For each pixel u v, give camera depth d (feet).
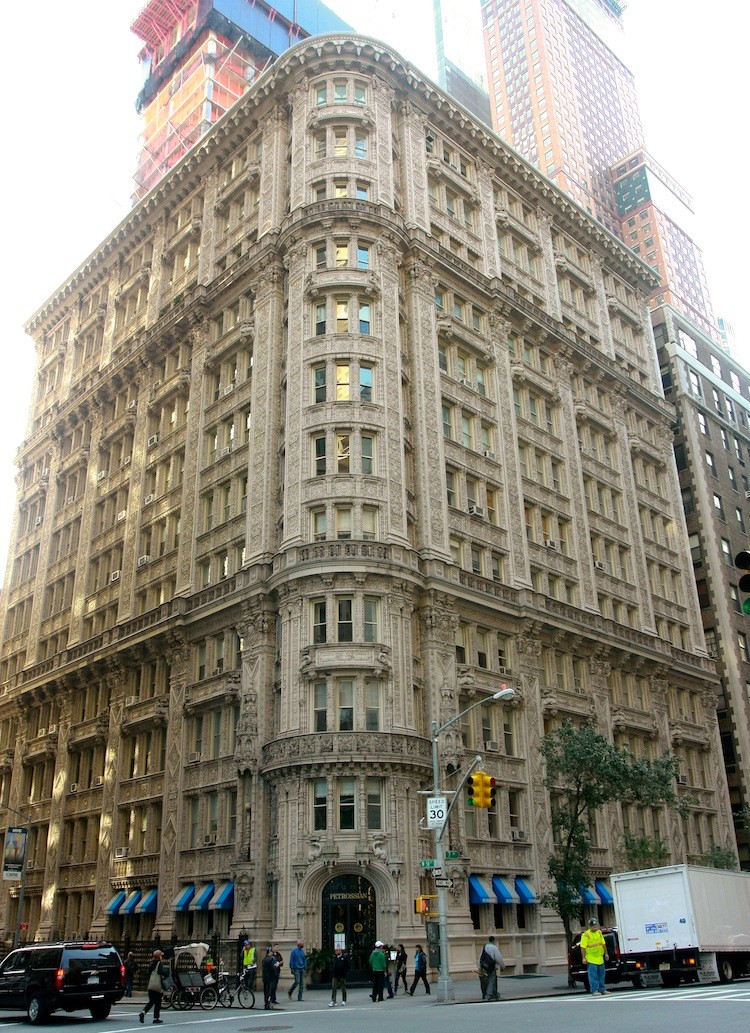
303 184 172.04
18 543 251.80
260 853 133.18
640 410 234.99
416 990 113.39
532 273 210.38
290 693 133.90
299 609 137.59
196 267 206.59
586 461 206.69
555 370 204.85
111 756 178.50
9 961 91.50
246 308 181.47
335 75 179.63
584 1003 80.33
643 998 82.53
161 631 170.60
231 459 172.24
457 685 146.20
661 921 103.55
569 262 226.38
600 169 631.56
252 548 155.53
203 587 169.27
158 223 226.17
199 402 185.98
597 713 176.86
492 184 207.82
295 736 129.90
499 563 168.25
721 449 273.95
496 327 187.93
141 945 142.20
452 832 135.13
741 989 88.28
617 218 625.00
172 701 165.07
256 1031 67.21
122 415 219.00
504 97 643.04
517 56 644.69
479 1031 57.88
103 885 168.76
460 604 152.46
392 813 126.11
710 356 293.43
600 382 220.64
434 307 172.55
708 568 248.11
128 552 196.03
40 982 86.38
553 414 200.64
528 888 146.00
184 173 214.90
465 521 162.50
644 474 229.86
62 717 200.85
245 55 297.74
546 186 220.64
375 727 131.34
